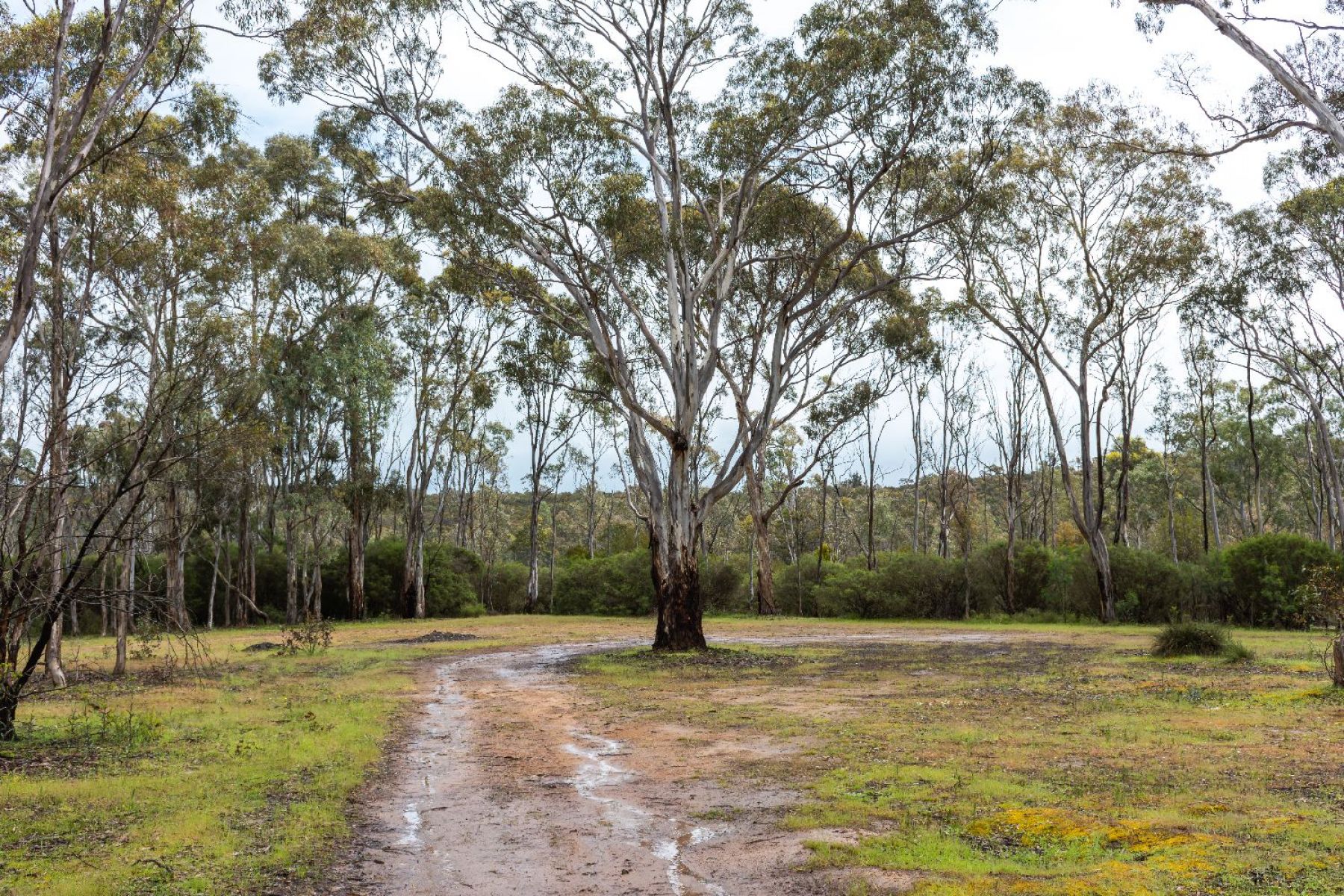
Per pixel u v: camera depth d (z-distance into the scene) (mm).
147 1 16938
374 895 6617
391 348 52688
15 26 17406
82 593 13461
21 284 12711
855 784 9500
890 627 41375
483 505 77375
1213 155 22234
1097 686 17375
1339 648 15109
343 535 57062
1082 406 42531
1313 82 20594
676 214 26375
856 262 26562
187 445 16375
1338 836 6840
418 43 25234
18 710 15680
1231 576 38969
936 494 65312
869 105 24047
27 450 16250
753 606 57781
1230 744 11094
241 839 7836
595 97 26828
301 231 40875
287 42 18438
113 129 19188
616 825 8469
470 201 25000
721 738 12906
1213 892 5738
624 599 57281
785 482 61438
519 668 24781
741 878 6816
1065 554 48281
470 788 10164
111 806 8742
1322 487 59469
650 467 27656
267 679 21391
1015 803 8461
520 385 27375
